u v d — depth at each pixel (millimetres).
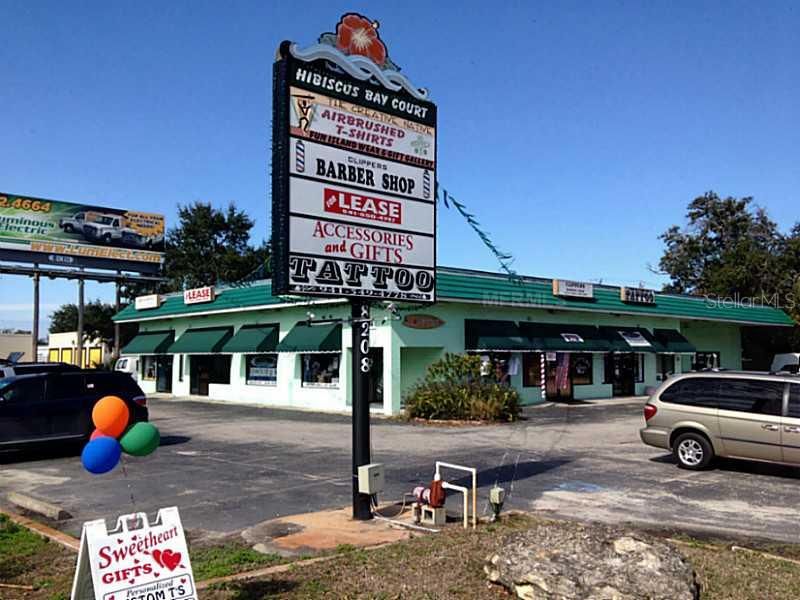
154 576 4820
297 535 7891
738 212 53750
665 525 8570
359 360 8789
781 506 9594
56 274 42969
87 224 44750
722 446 12039
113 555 4711
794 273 45688
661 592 4957
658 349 31922
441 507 8320
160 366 36500
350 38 8867
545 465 12914
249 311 29016
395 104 9305
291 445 16047
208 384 32375
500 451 14727
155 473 12555
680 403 12562
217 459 14086
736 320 35844
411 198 9422
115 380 15820
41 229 42844
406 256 9312
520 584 5363
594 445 15594
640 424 20109
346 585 5844
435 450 14922
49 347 58562
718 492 10492
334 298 8703
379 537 7742
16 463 14227
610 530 5910
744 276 46219
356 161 8820
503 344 25281
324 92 8539
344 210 8648
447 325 24656
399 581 5914
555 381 28812
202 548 7492
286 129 8148
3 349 60344
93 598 4773
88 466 5328
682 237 55094
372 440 16688
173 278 58750
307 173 8312
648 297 31312
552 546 5578
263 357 29172
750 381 12016
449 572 6113
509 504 9734
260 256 58281
